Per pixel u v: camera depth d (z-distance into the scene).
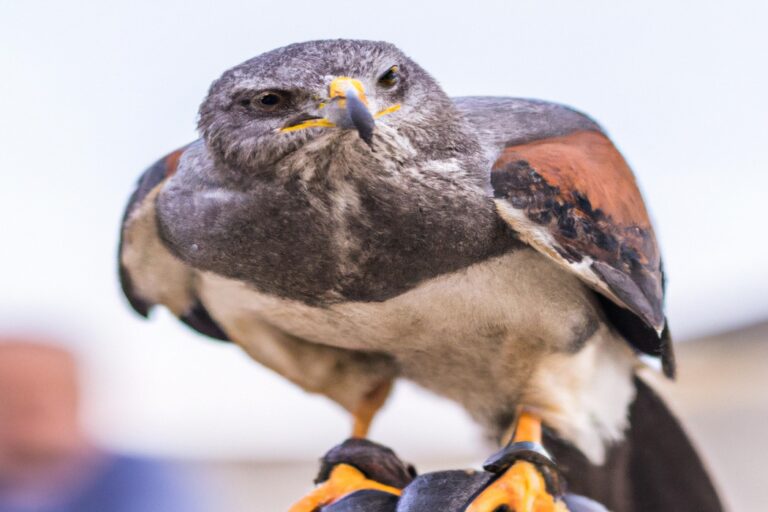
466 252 1.57
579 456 1.63
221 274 1.59
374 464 1.60
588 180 1.59
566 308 1.59
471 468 1.59
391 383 1.64
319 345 1.62
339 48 1.57
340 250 1.57
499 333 1.59
